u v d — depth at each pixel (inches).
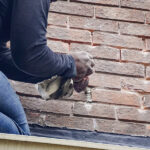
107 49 145.2
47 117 133.0
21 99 133.1
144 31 150.6
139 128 137.4
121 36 148.0
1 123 98.7
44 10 104.0
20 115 104.5
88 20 147.3
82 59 115.6
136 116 138.8
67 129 132.7
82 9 148.0
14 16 101.8
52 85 119.3
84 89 125.6
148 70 145.7
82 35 145.0
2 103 101.4
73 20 146.1
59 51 141.4
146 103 141.1
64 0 147.8
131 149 95.0
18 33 101.3
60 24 144.6
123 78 142.8
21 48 102.0
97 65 142.3
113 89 140.6
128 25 150.0
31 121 131.3
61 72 110.4
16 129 101.0
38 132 130.6
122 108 139.0
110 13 149.9
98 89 139.6
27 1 101.7
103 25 147.9
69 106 135.6
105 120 136.3
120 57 145.2
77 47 143.3
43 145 93.2
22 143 92.5
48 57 105.5
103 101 138.4
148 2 154.8
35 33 101.9
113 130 135.6
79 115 135.2
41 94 122.2
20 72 121.4
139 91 142.3
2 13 105.1
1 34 109.3
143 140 135.9
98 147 94.1
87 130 133.9
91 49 144.1
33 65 104.5
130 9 152.3
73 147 93.9
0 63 122.1
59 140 93.1
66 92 120.5
